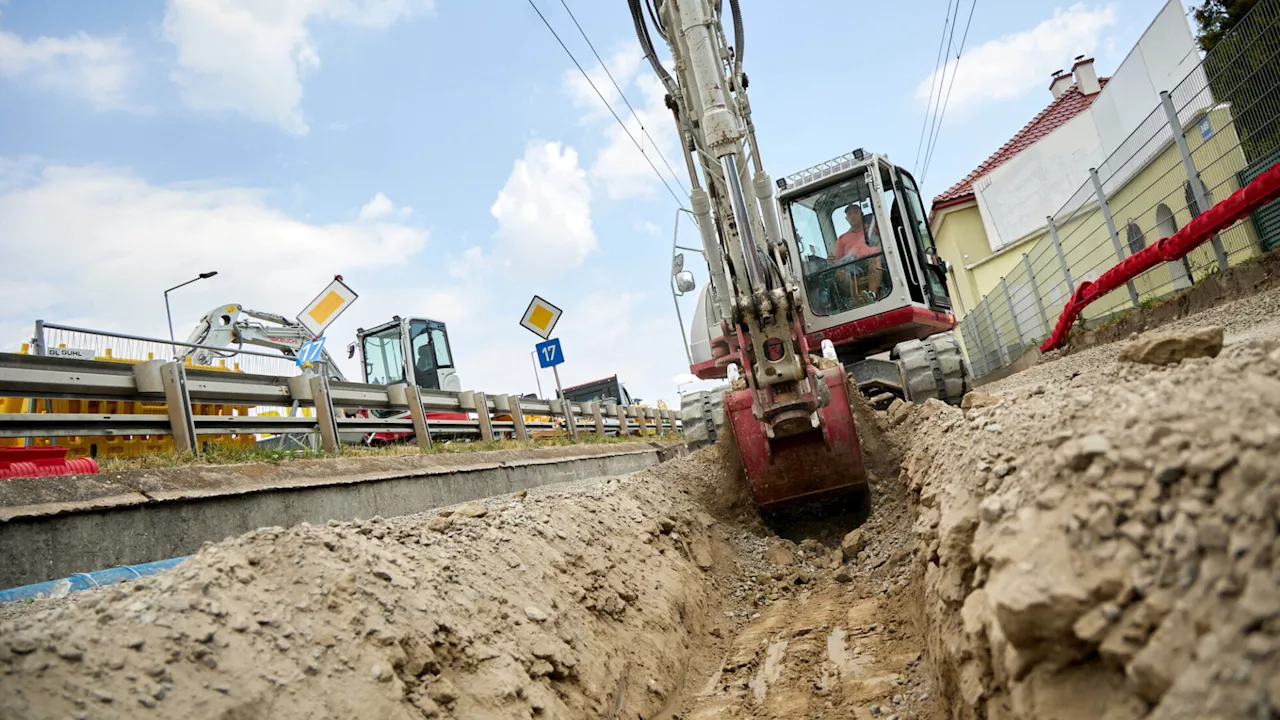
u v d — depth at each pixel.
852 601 7.20
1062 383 4.64
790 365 8.41
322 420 10.02
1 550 5.13
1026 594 2.53
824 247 13.48
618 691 5.34
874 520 9.09
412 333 22.45
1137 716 2.17
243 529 7.00
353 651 3.80
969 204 30.95
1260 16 8.72
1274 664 1.78
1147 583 2.29
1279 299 7.91
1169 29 17.30
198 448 8.04
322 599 4.05
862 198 13.34
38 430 6.78
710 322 14.28
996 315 24.08
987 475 3.77
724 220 8.41
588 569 6.41
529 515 6.74
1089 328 15.41
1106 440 2.79
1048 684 2.51
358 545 4.70
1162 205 12.16
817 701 5.22
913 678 5.04
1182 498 2.34
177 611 3.52
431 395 12.84
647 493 9.44
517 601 5.21
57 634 3.11
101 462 7.14
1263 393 2.43
